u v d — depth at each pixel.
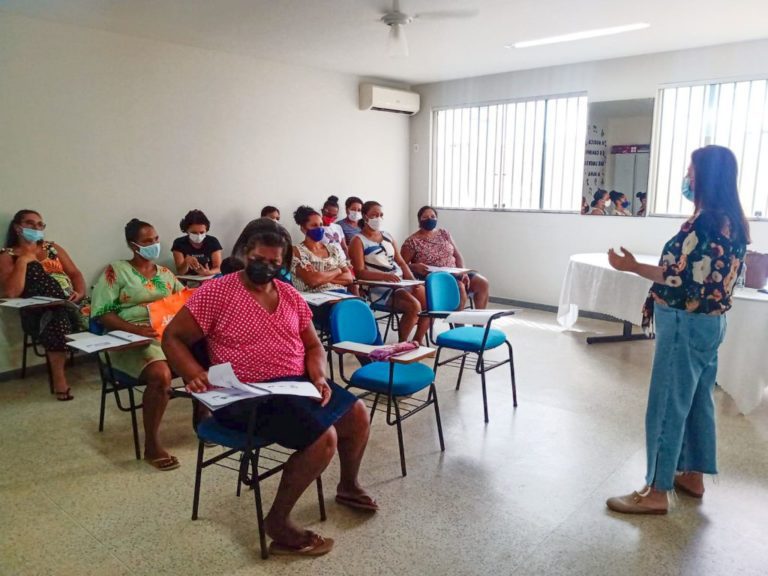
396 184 6.79
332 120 5.91
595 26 4.20
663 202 5.27
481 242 6.49
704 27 4.23
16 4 3.61
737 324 3.26
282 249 2.08
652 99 5.16
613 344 4.82
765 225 4.71
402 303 4.41
